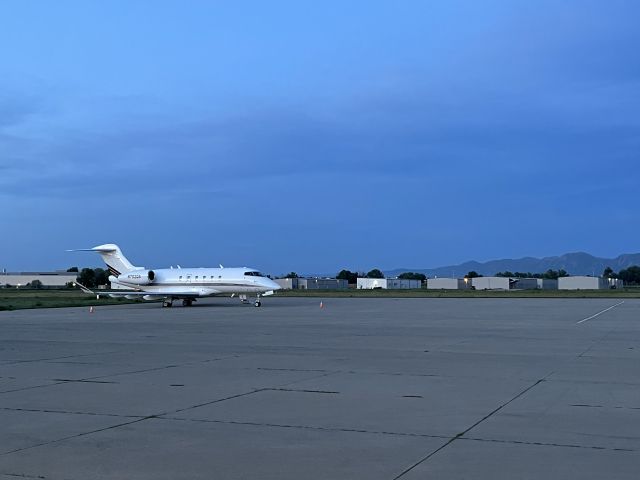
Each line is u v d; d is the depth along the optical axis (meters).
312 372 16.78
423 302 69.94
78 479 7.77
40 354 21.56
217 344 24.72
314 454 8.78
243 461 8.48
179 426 10.53
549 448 8.99
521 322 36.72
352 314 46.25
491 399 12.77
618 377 15.69
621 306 57.62
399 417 11.12
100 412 11.72
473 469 8.02
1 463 8.45
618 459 8.42
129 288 66.25
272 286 60.12
